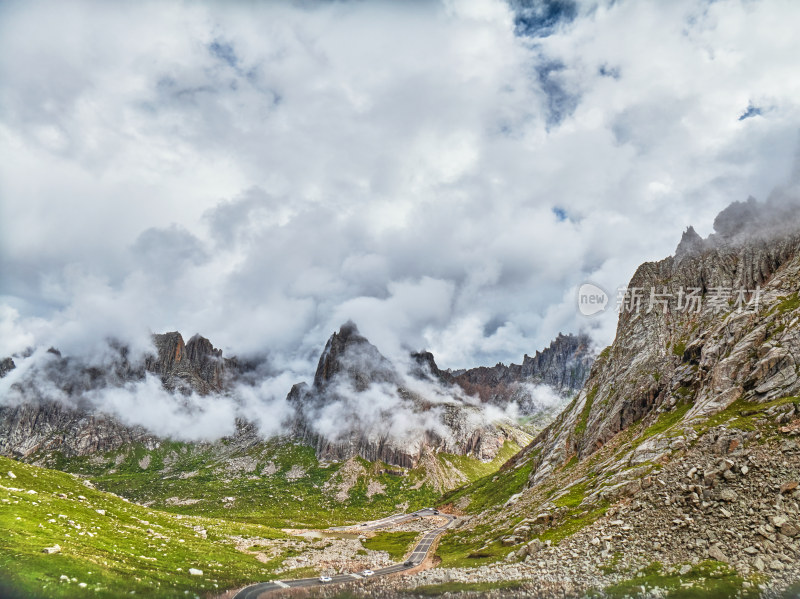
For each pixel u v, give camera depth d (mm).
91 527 118625
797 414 110562
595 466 165375
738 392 135625
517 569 107688
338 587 122812
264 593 107000
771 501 90938
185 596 89562
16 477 144875
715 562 83562
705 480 103562
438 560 155000
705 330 189625
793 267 177375
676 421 155125
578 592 87562
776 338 141375
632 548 96812
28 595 69938
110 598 76812
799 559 77812
